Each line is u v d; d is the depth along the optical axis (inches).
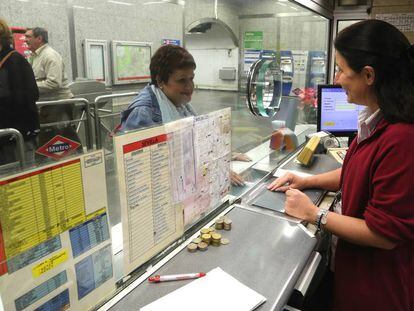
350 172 42.8
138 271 35.0
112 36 93.3
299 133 106.2
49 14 86.4
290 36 107.8
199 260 37.6
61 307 27.4
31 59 84.8
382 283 41.7
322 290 58.1
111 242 31.4
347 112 101.3
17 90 73.7
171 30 86.7
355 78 38.8
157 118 48.5
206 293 32.3
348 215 43.1
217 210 49.3
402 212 36.2
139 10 89.0
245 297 31.8
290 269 36.4
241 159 74.2
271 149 84.3
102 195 29.6
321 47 133.2
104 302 31.1
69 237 27.2
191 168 41.6
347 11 133.7
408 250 41.6
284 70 103.2
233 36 85.7
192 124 40.8
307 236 42.8
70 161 26.4
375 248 41.5
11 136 55.4
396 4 127.2
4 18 77.9
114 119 85.1
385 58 36.4
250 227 44.8
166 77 51.1
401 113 36.7
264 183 62.8
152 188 35.5
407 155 35.6
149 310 30.1
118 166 31.0
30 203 24.0
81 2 90.9
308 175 66.3
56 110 80.8
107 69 95.0
